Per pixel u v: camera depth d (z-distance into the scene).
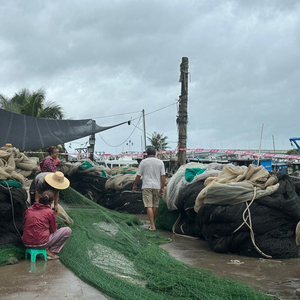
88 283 4.40
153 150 8.95
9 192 5.98
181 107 16.86
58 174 6.96
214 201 6.33
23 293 4.04
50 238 5.62
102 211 8.85
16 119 14.52
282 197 6.13
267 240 6.04
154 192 8.80
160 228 9.34
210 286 4.09
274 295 4.02
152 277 4.54
